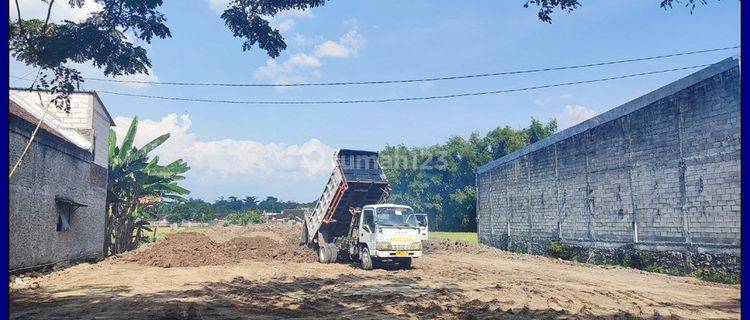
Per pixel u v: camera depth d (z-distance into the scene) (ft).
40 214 55.98
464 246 101.45
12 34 32.78
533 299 41.04
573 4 31.96
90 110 72.79
